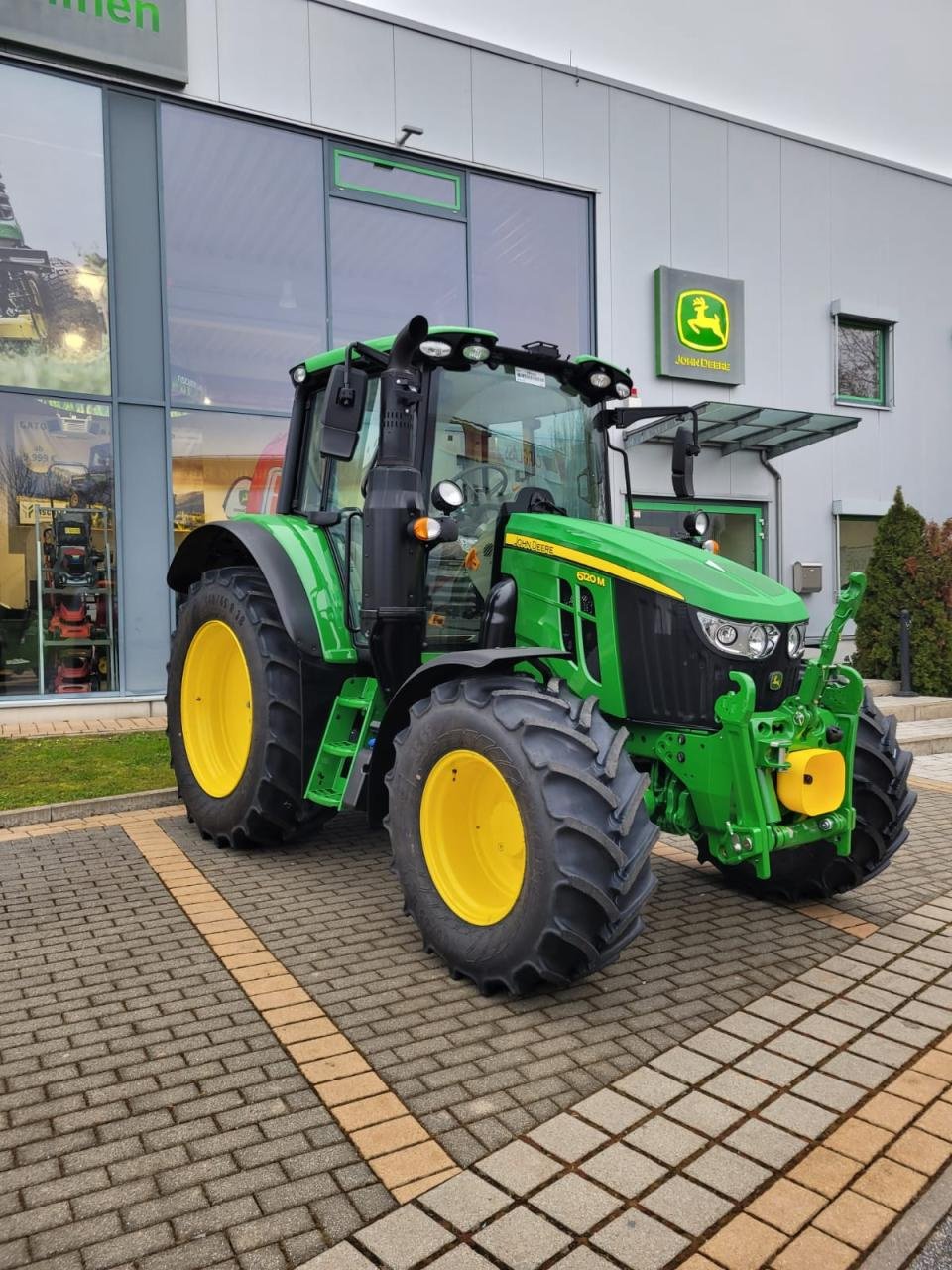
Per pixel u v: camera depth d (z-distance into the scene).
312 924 3.90
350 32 9.43
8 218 8.32
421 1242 2.02
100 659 8.73
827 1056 2.86
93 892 4.26
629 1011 3.15
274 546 4.70
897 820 4.08
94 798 5.71
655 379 11.35
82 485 8.64
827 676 3.58
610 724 3.79
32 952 3.58
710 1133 2.44
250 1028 2.99
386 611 3.82
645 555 3.67
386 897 4.24
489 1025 3.03
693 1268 1.96
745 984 3.38
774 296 12.20
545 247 10.73
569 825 2.94
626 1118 2.50
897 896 4.43
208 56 8.84
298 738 4.57
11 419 8.38
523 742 3.08
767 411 10.58
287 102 9.18
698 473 11.71
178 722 5.24
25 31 8.11
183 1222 2.08
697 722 3.53
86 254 8.58
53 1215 2.10
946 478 13.71
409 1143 2.38
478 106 10.11
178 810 5.77
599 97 10.80
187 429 9.08
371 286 9.83
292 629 4.41
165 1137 2.40
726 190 11.73
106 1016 3.06
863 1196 2.20
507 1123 2.47
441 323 10.18
